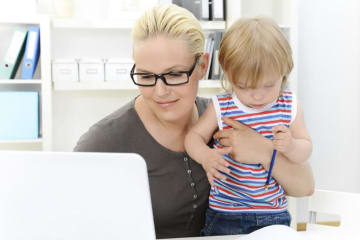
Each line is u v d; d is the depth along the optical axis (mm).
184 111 1066
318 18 3168
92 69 2740
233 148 1181
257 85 1098
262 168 1210
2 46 2900
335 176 3268
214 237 1010
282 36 1130
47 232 609
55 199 601
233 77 1120
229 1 2791
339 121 3244
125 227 614
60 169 593
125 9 2838
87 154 591
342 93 3232
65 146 3090
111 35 3082
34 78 2943
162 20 986
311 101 3215
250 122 1206
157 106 1057
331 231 1145
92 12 3014
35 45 2693
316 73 3201
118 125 1198
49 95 2674
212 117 1225
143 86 1025
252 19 1159
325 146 3248
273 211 1220
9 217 605
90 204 604
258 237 797
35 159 590
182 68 1006
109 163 595
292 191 1235
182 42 997
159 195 1204
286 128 1100
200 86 2787
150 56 981
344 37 3203
